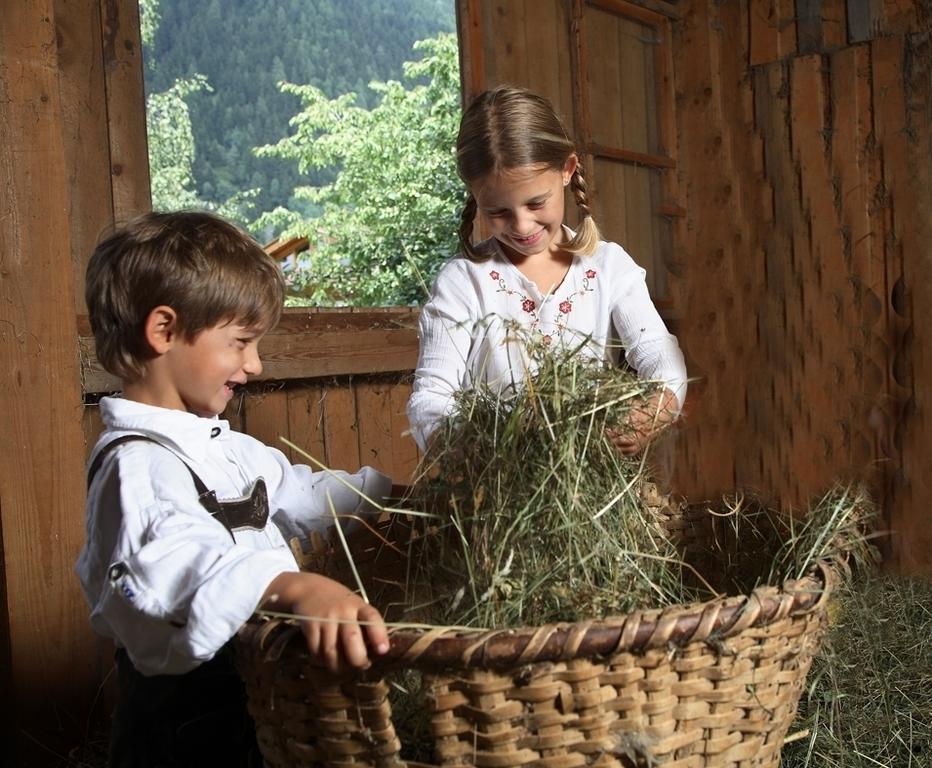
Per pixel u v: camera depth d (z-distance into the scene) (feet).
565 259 6.84
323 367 9.80
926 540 13.56
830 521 5.28
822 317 14.51
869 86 14.06
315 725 3.63
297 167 19.97
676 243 15.53
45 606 7.30
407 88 22.45
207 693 4.70
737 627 3.60
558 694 3.44
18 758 7.16
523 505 4.53
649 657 3.51
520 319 6.58
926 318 13.64
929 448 13.60
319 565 5.34
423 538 5.28
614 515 4.75
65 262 7.44
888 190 13.92
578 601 4.36
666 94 15.29
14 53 7.21
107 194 8.18
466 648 3.34
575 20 13.10
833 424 14.42
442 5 23.56
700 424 15.20
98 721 7.66
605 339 6.78
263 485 5.27
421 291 21.02
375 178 21.12
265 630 3.59
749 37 14.98
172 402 4.86
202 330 4.73
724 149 15.25
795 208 14.69
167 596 3.99
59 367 7.38
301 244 20.27
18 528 7.17
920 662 7.01
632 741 3.53
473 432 4.94
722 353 15.31
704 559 6.22
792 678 4.00
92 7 8.10
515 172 6.06
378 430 10.65
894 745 6.00
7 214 7.15
